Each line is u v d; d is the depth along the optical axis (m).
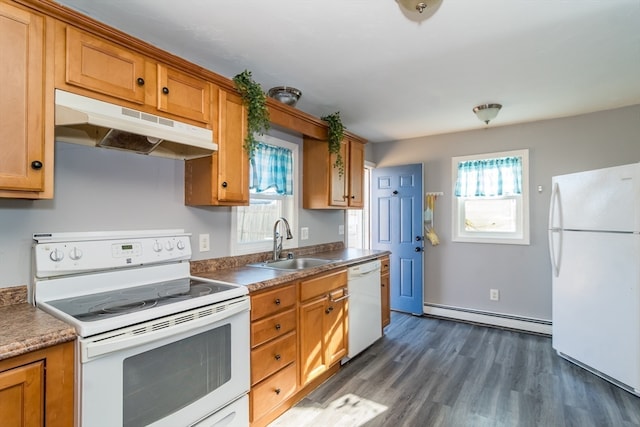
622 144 3.20
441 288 4.17
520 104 3.07
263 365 1.92
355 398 2.29
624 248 2.35
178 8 1.63
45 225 1.58
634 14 1.68
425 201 4.28
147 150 1.86
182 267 2.06
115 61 1.51
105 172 1.79
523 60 2.20
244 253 2.64
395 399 2.28
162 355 1.40
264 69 2.33
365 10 1.65
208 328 1.59
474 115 3.39
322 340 2.45
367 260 3.10
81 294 1.60
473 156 3.97
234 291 1.73
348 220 4.37
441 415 2.09
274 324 2.01
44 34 1.30
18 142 1.24
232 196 2.09
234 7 1.62
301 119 2.77
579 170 3.40
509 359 2.90
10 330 1.14
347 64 2.25
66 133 1.57
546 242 3.57
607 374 2.47
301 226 3.27
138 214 1.93
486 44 1.99
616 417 2.06
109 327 1.22
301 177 3.26
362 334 2.97
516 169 3.70
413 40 1.94
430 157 4.26
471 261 3.99
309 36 1.90
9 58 1.22
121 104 1.53
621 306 2.37
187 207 2.20
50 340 1.10
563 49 2.05
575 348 2.76
